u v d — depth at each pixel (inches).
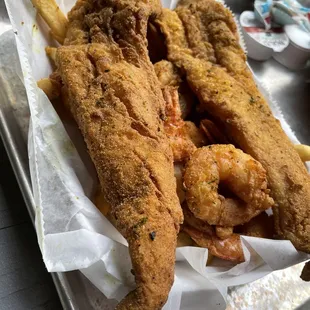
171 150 8.6
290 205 9.1
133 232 7.2
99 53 9.0
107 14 9.6
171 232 7.5
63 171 8.1
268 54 14.5
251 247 8.8
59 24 10.1
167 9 11.5
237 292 9.3
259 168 8.9
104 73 8.7
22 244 8.7
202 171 8.6
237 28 12.2
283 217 9.1
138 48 9.5
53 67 10.1
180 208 7.9
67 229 7.4
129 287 7.6
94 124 8.1
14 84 10.3
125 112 8.2
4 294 8.1
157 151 8.1
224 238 8.8
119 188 7.6
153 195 7.6
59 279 7.9
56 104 9.3
